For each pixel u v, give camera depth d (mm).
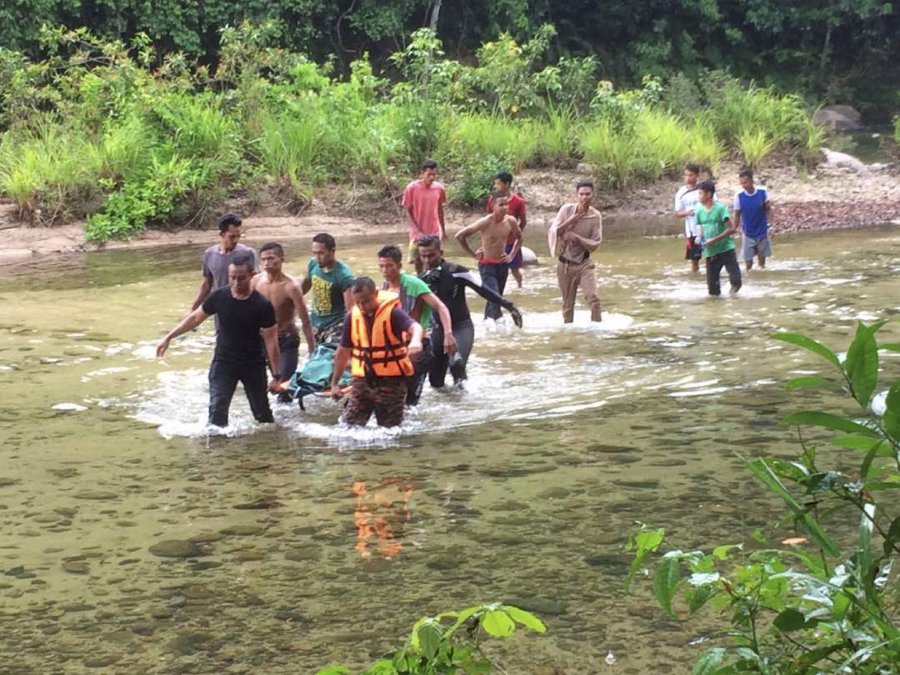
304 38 32469
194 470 7367
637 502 6520
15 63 22797
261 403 8492
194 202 21141
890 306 12727
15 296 14664
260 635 4945
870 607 2725
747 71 43000
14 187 20000
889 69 44375
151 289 15117
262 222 21500
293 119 23531
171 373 10250
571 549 5836
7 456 7719
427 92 25359
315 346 9266
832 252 17500
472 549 5879
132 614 5180
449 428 8305
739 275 13953
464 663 2912
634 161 24688
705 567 2916
